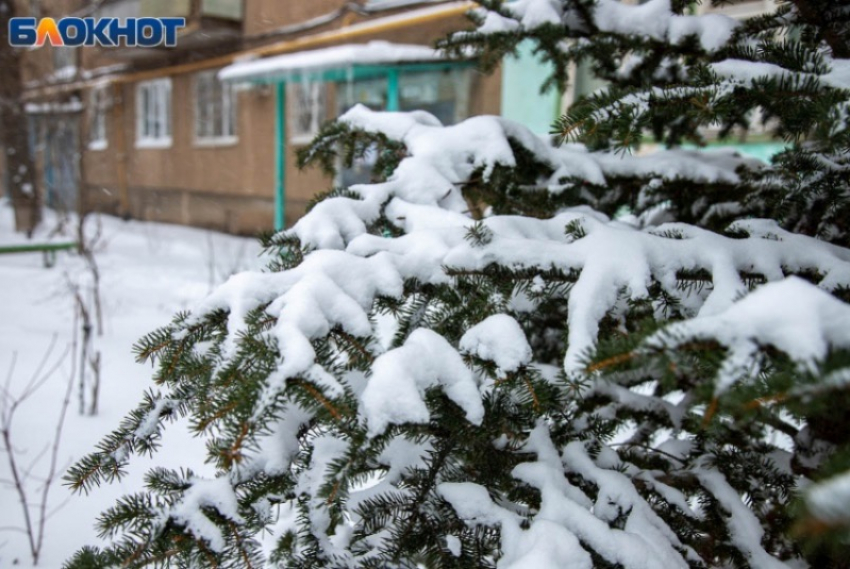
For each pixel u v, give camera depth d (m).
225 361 1.12
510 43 1.79
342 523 1.23
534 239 1.34
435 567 1.17
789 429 1.42
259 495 1.17
